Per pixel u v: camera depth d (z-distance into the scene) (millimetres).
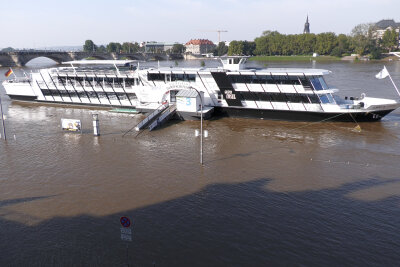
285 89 45969
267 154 34406
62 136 41844
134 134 42281
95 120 41156
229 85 48438
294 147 36469
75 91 59812
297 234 20344
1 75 121812
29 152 35969
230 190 26344
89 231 20953
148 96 53875
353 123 45156
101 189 26781
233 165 31531
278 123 46781
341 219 21922
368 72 113688
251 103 48562
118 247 19328
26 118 52062
